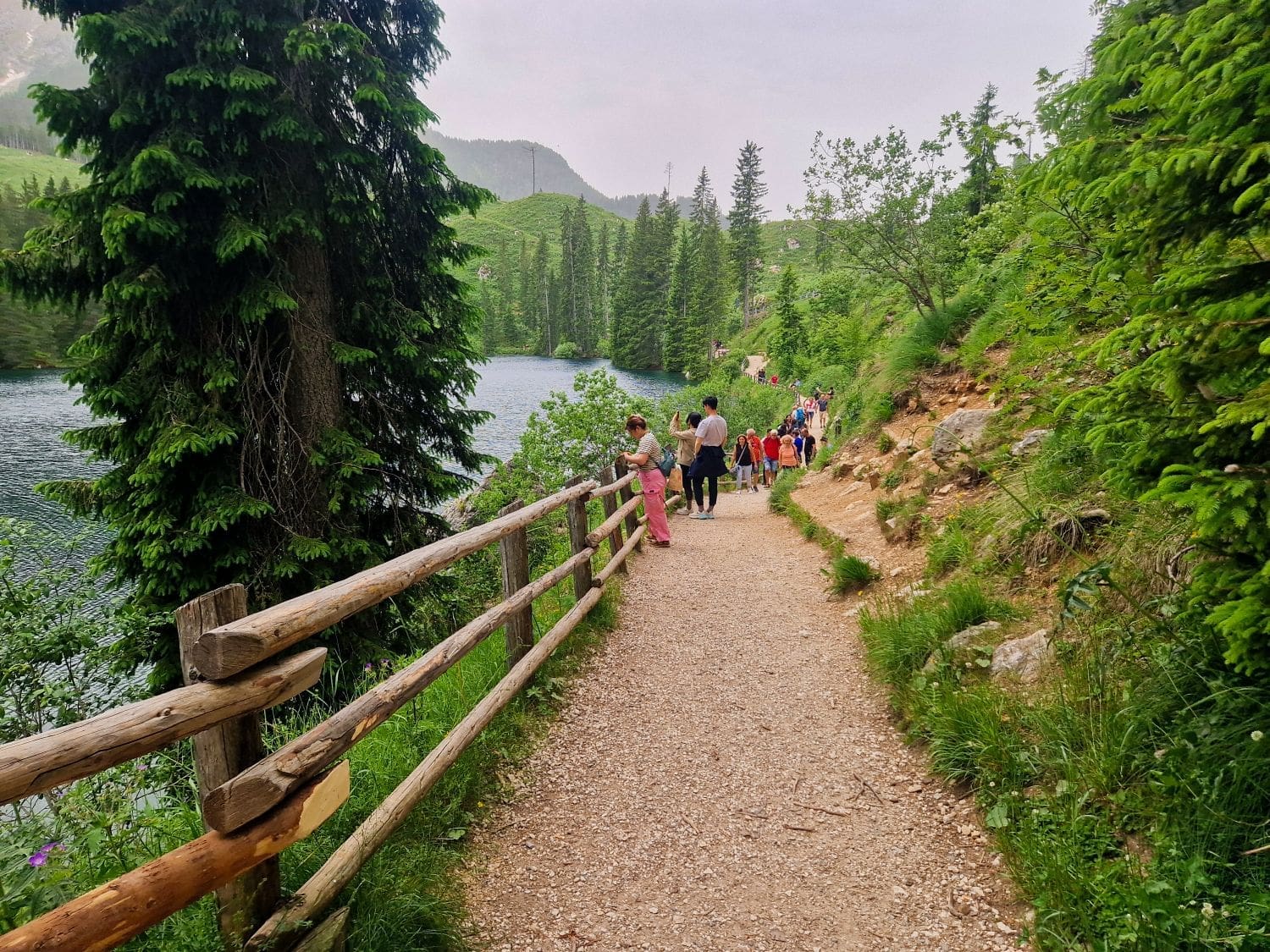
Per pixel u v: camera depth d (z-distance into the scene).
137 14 5.75
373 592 2.45
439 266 8.30
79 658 5.30
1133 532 3.65
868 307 23.92
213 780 1.82
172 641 6.04
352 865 2.33
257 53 6.43
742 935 2.50
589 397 14.26
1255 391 1.84
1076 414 2.68
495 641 4.78
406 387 8.03
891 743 3.77
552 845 2.98
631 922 2.56
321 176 6.88
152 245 5.81
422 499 8.23
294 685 2.00
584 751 3.76
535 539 9.58
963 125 9.49
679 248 75.25
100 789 2.61
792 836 3.05
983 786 3.07
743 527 9.88
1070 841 2.51
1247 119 1.94
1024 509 4.61
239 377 6.50
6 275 5.79
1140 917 2.08
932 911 2.54
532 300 118.25
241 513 5.94
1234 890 2.11
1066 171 2.57
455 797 3.10
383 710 2.43
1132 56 2.39
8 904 1.80
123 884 1.52
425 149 7.22
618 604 6.06
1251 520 1.95
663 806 3.28
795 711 4.24
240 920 1.96
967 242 9.87
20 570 7.58
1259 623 1.88
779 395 32.12
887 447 9.01
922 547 6.02
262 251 5.92
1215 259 2.20
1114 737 2.76
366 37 6.52
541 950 2.41
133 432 6.31
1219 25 1.84
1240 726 2.37
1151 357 2.13
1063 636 3.57
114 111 5.89
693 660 5.04
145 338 6.02
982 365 8.12
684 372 72.69
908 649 4.28
